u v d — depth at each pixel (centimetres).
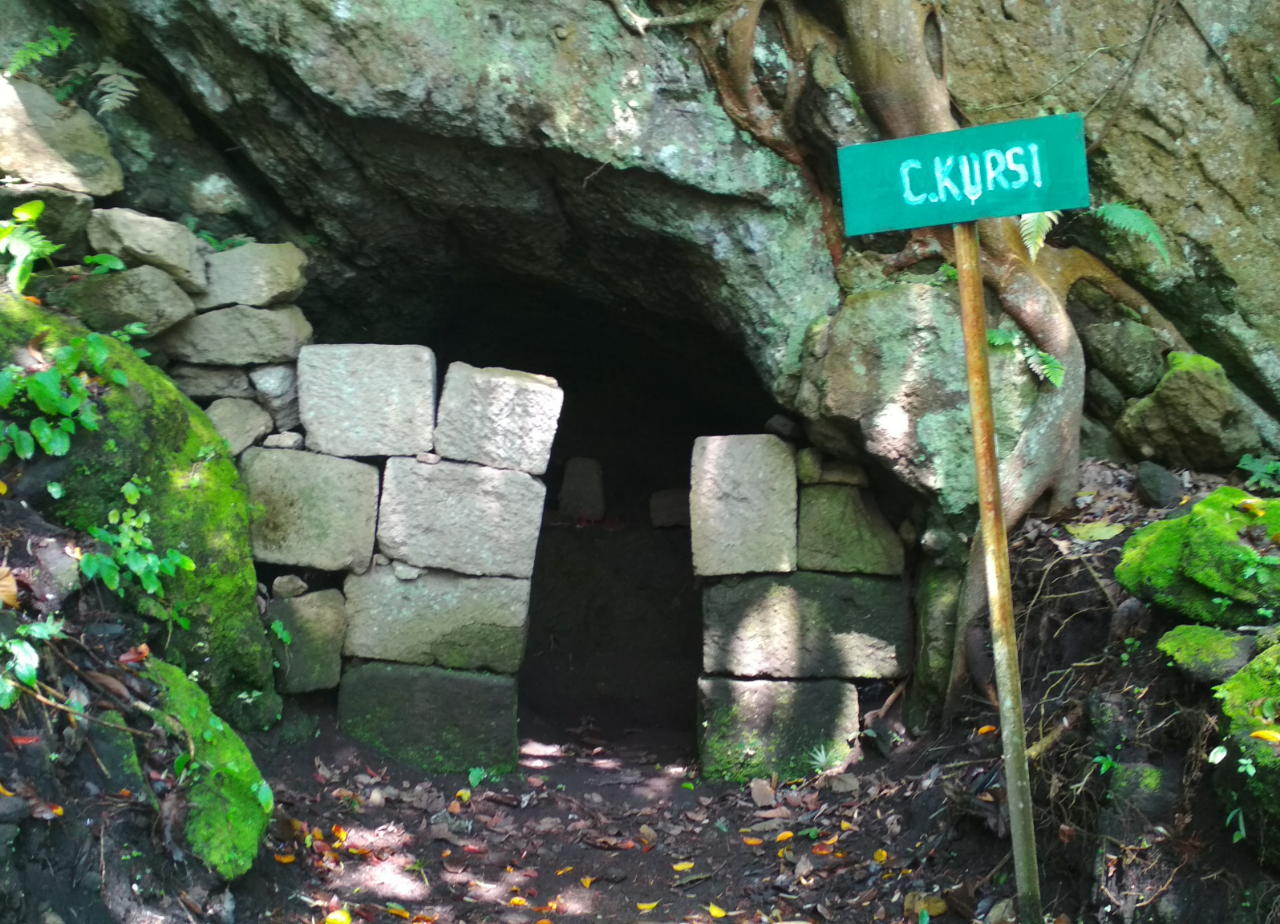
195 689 369
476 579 459
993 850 366
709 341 566
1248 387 469
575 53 436
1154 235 432
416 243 517
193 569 391
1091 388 471
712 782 471
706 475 474
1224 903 288
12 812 282
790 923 367
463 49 425
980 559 443
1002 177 283
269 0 413
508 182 470
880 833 410
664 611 657
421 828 421
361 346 453
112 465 372
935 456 440
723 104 450
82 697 325
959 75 454
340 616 457
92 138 442
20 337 368
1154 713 335
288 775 426
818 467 472
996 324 443
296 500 451
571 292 560
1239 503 359
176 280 432
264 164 473
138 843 313
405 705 459
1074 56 453
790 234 466
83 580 354
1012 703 290
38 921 276
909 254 455
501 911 374
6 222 403
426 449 455
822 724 470
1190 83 454
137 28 439
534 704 604
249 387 454
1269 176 458
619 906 383
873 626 472
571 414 731
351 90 424
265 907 344
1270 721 291
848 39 439
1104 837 322
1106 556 407
